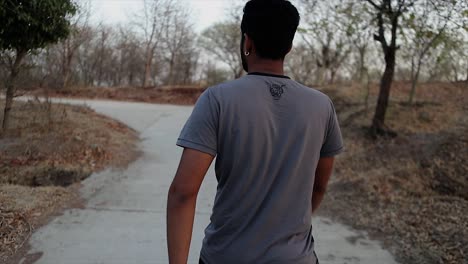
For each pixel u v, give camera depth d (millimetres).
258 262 1109
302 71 23250
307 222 1186
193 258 3121
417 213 4070
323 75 14961
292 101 1140
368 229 3811
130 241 3350
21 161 5477
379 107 7230
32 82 7637
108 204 4277
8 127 6660
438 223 3764
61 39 6914
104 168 5762
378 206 4383
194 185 1089
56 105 9859
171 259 1100
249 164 1096
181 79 32594
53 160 5656
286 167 1123
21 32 6090
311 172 1177
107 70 31156
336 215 4199
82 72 27344
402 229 3725
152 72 32438
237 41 26812
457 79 9961
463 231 3504
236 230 1137
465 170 5199
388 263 3127
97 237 3387
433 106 8500
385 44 6812
